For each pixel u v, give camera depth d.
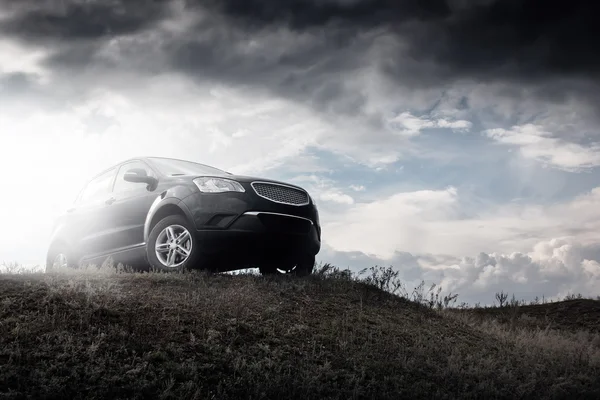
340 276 9.86
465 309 15.25
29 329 5.37
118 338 5.59
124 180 9.41
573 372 8.22
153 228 8.48
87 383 4.79
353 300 8.93
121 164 9.75
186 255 8.28
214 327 6.37
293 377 5.70
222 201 8.00
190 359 5.49
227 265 8.66
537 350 9.21
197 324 6.34
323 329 7.27
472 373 7.01
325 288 9.03
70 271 7.72
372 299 9.34
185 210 8.10
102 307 6.13
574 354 9.29
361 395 5.75
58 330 5.45
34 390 4.53
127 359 5.26
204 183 8.20
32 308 5.91
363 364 6.47
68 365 4.97
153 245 8.42
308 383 5.56
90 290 6.51
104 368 5.00
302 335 6.89
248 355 5.98
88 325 5.66
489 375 7.10
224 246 7.97
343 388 5.72
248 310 7.08
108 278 7.45
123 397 4.75
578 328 13.84
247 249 8.12
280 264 9.43
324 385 5.68
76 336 5.46
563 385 7.43
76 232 9.84
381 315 8.62
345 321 7.73
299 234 8.54
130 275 7.70
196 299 6.95
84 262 9.64
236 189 8.12
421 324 8.87
